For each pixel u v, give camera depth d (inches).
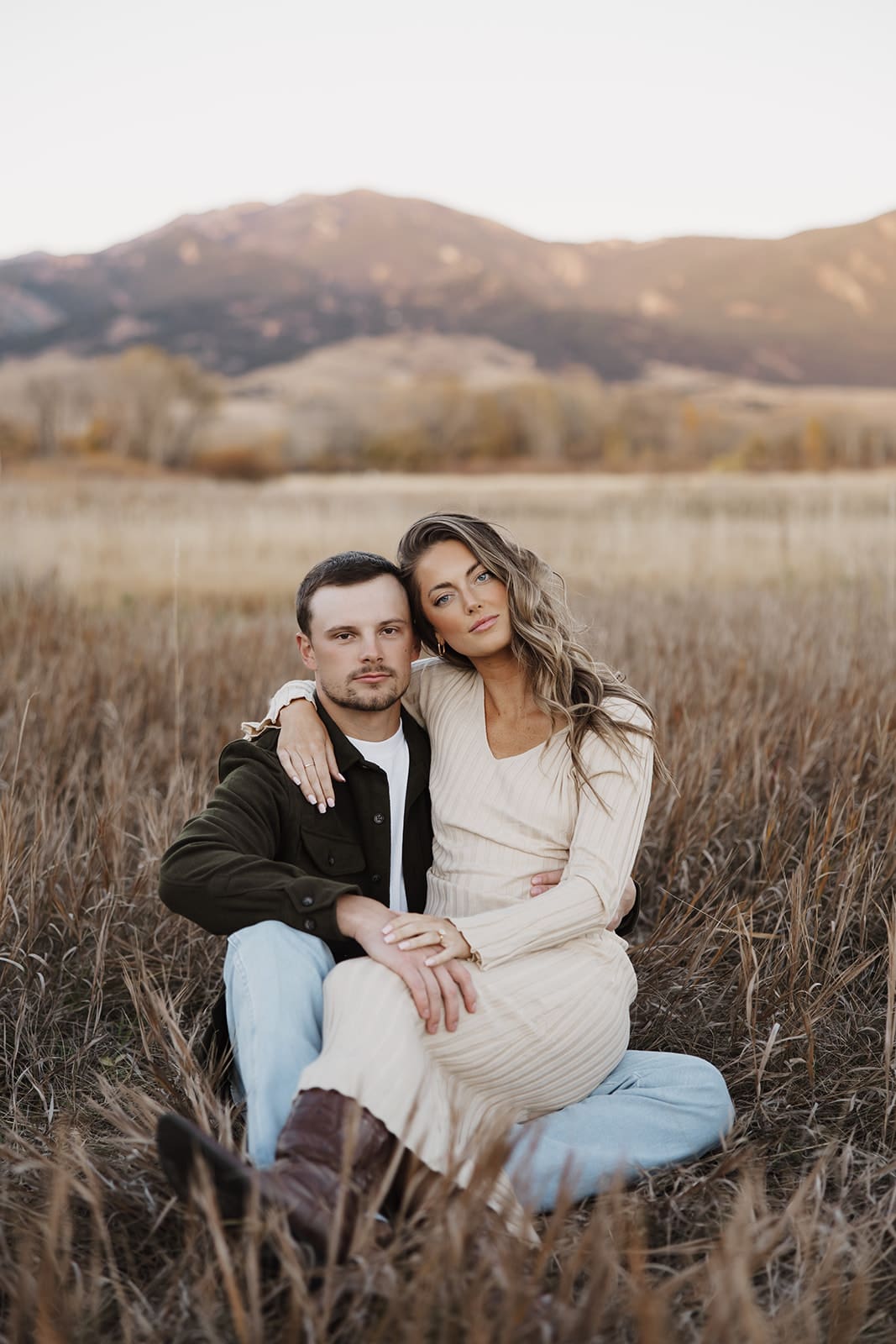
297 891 87.4
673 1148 90.5
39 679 210.1
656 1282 75.9
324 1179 71.2
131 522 579.5
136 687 215.5
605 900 92.1
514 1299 62.7
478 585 97.1
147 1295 73.4
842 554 437.4
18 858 130.9
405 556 101.0
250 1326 63.0
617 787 95.7
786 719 178.5
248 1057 83.0
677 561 502.3
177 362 3203.7
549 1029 87.6
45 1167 80.4
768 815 142.2
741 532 536.1
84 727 192.1
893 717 166.7
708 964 118.7
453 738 102.8
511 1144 73.0
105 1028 115.4
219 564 518.9
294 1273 64.0
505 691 101.4
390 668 97.9
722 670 209.3
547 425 3545.8
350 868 99.1
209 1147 67.1
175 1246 79.1
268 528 614.9
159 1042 105.4
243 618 350.9
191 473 3179.1
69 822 150.6
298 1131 74.0
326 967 88.0
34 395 3125.0
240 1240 71.2
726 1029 112.3
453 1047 84.7
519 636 97.9
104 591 423.5
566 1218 82.2
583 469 3476.9
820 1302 72.0
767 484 1115.9
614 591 417.1
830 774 162.2
